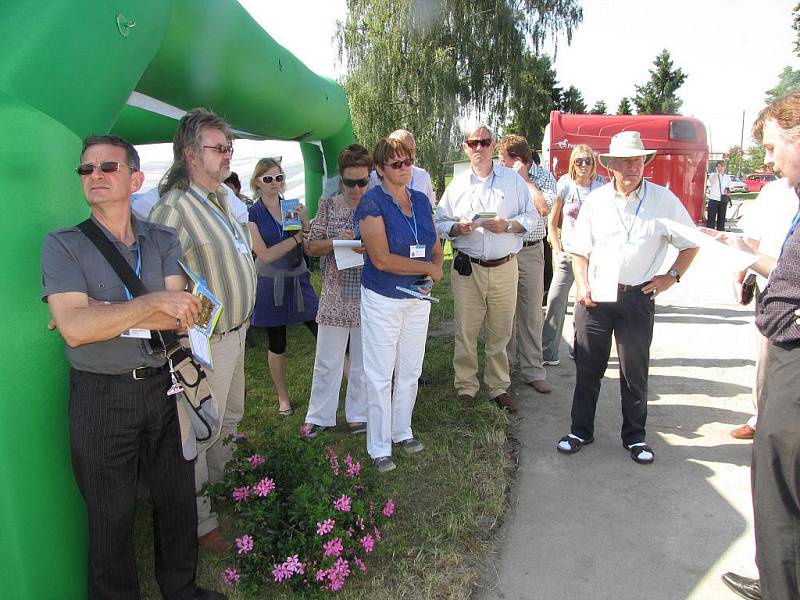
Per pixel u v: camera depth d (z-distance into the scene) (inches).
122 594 91.3
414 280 139.4
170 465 93.5
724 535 118.3
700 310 298.2
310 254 156.9
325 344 161.8
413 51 931.3
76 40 95.9
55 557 87.2
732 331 259.4
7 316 80.4
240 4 184.2
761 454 87.7
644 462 145.9
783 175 87.7
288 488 113.8
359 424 167.6
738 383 198.2
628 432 150.1
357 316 157.2
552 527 122.3
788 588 88.1
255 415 180.2
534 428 167.9
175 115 191.8
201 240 106.9
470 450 150.3
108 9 106.0
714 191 627.2
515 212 171.0
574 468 145.6
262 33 205.8
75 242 82.7
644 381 146.1
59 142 88.7
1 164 80.3
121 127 259.4
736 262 96.1
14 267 81.4
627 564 110.7
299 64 257.3
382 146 134.2
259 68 204.5
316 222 159.0
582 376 150.8
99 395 84.3
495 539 118.7
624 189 137.9
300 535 104.4
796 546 86.9
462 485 135.6
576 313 149.9
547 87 1266.0
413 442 152.5
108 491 86.7
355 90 946.1
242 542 104.5
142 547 118.1
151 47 127.1
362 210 134.3
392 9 919.0
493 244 167.3
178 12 141.3
